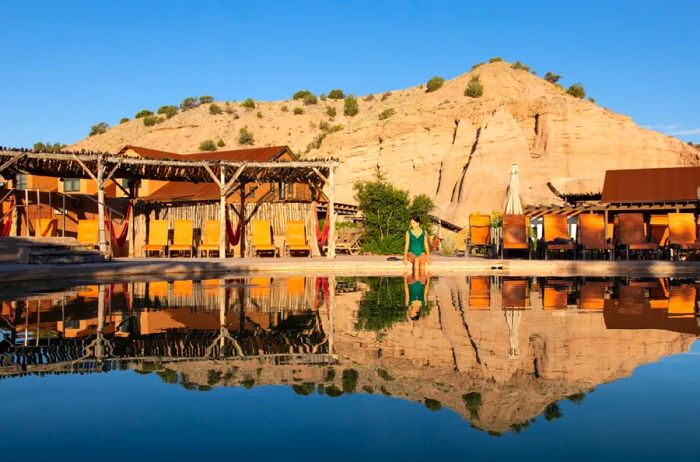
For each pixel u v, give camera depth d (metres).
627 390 3.09
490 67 68.88
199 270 13.25
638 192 21.56
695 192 20.62
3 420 2.68
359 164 49.12
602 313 6.12
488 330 5.00
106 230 18.14
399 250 23.00
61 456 2.24
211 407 2.86
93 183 28.19
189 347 4.32
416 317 5.85
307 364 3.74
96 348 4.31
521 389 3.12
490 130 43.56
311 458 2.18
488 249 19.91
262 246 20.19
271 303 7.12
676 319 5.64
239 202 23.34
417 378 3.37
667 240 17.89
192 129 81.44
